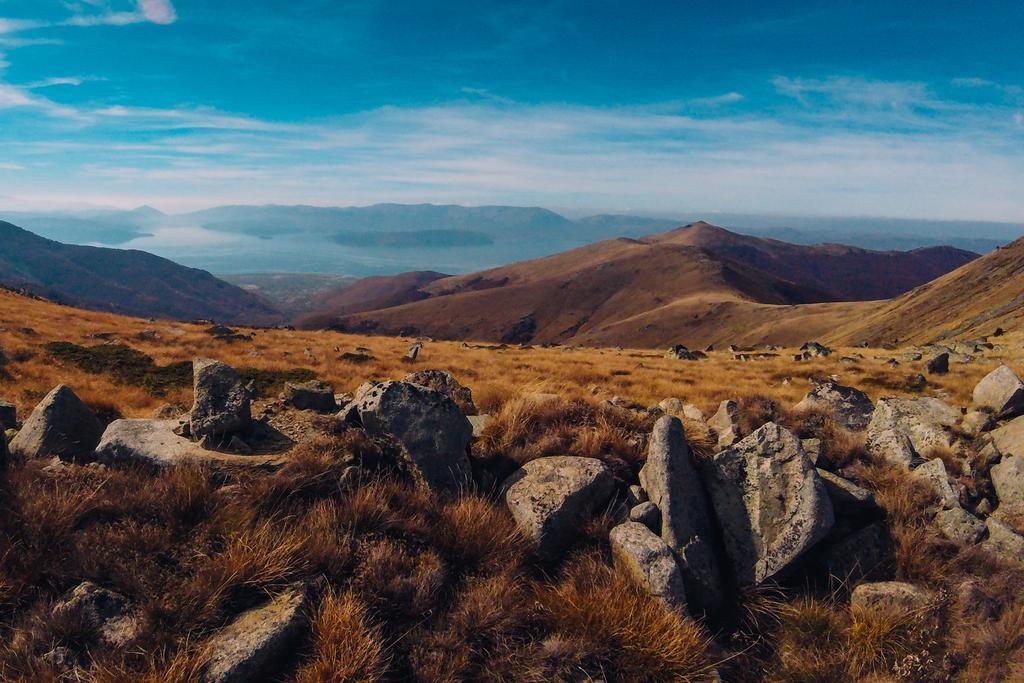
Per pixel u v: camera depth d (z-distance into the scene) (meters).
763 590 4.92
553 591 4.56
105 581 3.89
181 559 4.14
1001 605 4.88
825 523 5.17
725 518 5.39
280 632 3.61
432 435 5.73
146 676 3.30
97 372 18.58
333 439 5.77
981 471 7.03
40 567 3.86
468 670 3.79
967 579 5.10
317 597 4.04
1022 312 82.94
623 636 4.15
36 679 3.27
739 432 7.18
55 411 5.70
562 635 4.13
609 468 6.00
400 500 5.15
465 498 5.43
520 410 7.18
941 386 23.50
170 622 3.66
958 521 5.88
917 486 6.50
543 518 5.18
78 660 3.45
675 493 5.29
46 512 4.14
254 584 3.96
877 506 5.95
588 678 3.87
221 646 3.52
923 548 5.46
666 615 4.28
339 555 4.31
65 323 31.73
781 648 4.53
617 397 10.11
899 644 4.49
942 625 4.69
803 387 25.45
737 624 4.79
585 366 29.00
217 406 5.66
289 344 32.53
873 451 7.68
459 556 4.74
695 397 20.02
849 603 5.01
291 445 5.81
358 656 3.54
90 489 4.72
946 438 7.82
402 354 32.88
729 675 4.32
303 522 4.61
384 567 4.30
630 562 4.80
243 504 4.71
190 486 4.67
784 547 5.04
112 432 5.57
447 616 4.11
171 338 29.06
